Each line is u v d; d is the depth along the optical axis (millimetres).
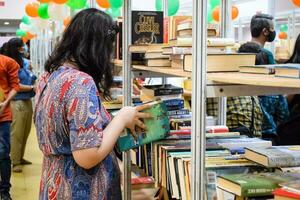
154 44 2146
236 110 2771
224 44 1721
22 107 5570
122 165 2191
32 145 7008
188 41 1755
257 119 2828
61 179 1608
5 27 12742
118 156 2211
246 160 1595
